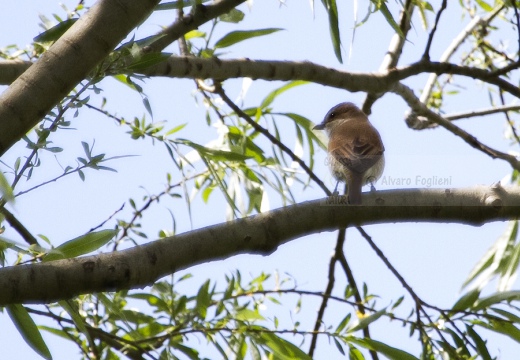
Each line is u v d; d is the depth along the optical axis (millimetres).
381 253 10883
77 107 6770
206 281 9727
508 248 12211
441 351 9273
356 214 7762
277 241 7355
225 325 9586
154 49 9312
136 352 9688
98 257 6582
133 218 10344
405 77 12391
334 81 11734
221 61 10688
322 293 10008
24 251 6668
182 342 9852
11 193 5844
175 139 10094
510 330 9422
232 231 7191
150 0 6391
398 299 9461
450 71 12648
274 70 11148
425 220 8047
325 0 9008
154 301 10320
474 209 8062
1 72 9227
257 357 9203
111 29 6270
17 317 7273
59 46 6191
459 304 9648
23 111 6012
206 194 11727
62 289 6371
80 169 6785
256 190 10828
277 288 10320
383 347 9234
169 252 6855
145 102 7570
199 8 9508
